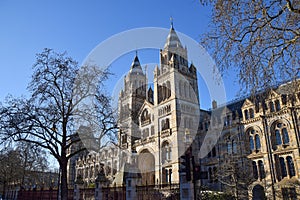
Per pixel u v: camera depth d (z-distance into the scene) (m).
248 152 46.50
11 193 63.28
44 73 27.05
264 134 44.41
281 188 39.03
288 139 41.41
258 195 42.62
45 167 55.16
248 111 48.66
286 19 14.34
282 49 14.97
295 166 39.00
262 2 14.12
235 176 33.84
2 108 25.84
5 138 24.89
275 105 44.00
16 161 50.72
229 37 15.44
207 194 26.30
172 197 18.17
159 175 58.25
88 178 73.81
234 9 14.74
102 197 24.12
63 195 25.00
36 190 39.12
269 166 42.22
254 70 15.14
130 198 20.75
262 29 14.86
